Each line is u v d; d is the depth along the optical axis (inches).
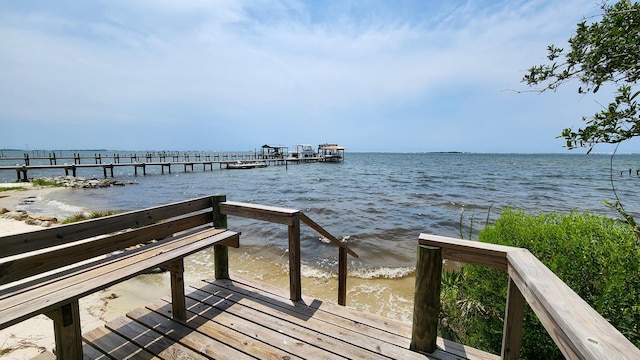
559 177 1108.5
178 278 94.5
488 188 767.1
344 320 97.4
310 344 85.5
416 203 531.2
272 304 107.7
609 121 66.6
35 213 414.0
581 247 90.9
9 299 63.1
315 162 2251.5
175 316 97.3
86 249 80.4
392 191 703.1
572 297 43.4
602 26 68.0
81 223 79.7
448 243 75.1
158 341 87.1
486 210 467.5
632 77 65.7
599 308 80.4
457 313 126.6
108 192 670.5
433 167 1796.3
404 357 79.1
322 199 576.7
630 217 73.2
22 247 68.0
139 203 522.0
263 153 2224.4
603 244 89.1
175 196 615.5
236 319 98.3
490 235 122.0
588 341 32.3
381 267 233.9
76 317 68.3
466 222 385.4
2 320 54.2
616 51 63.8
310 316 99.8
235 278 128.9
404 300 180.1
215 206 124.2
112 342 86.6
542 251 100.0
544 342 90.7
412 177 1106.7
